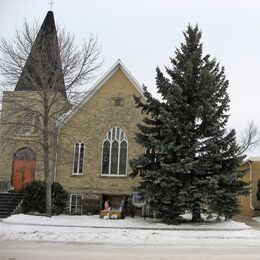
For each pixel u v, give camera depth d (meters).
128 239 18.20
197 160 23.95
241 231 22.22
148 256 13.52
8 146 31.08
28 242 16.42
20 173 32.09
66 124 31.86
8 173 32.09
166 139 24.66
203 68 25.12
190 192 23.77
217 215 27.33
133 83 32.31
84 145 31.78
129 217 28.62
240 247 16.70
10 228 20.78
